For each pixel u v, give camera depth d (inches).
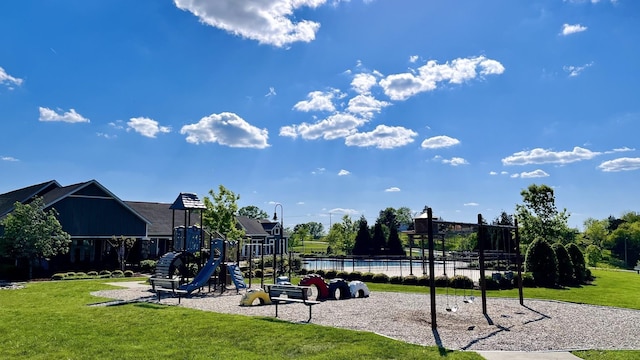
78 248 1286.9
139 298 609.3
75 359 298.0
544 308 551.2
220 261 743.7
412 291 745.0
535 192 1400.1
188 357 301.7
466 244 1266.0
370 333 368.2
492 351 326.3
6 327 388.8
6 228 981.8
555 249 906.1
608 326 434.9
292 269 1198.3
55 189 1365.7
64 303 557.9
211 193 1347.2
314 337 354.0
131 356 304.2
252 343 338.3
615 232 3444.9
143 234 1382.9
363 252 2244.1
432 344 343.6
